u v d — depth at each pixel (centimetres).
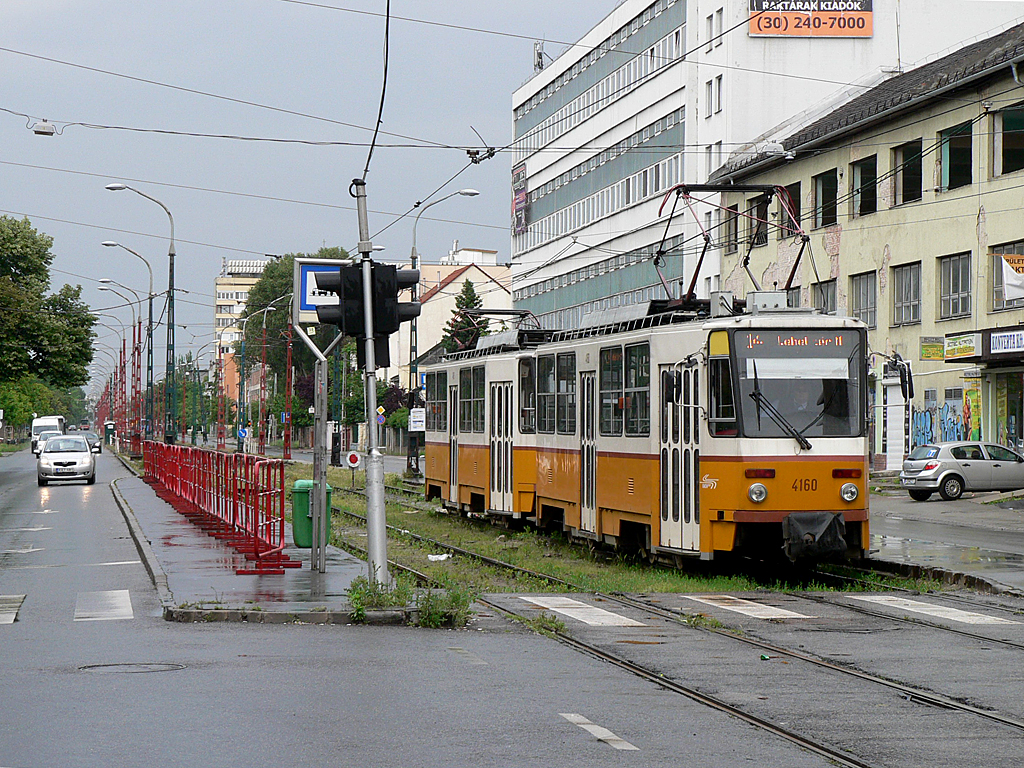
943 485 3750
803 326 1894
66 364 7762
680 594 1762
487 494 2881
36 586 1856
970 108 4138
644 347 2056
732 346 1869
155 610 1575
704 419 1880
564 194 8025
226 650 1261
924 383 4428
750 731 898
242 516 2306
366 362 1595
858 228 4781
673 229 6406
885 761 812
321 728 898
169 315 6638
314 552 1889
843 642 1330
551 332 2889
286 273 12644
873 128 4662
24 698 1009
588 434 2305
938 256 4319
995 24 5931
